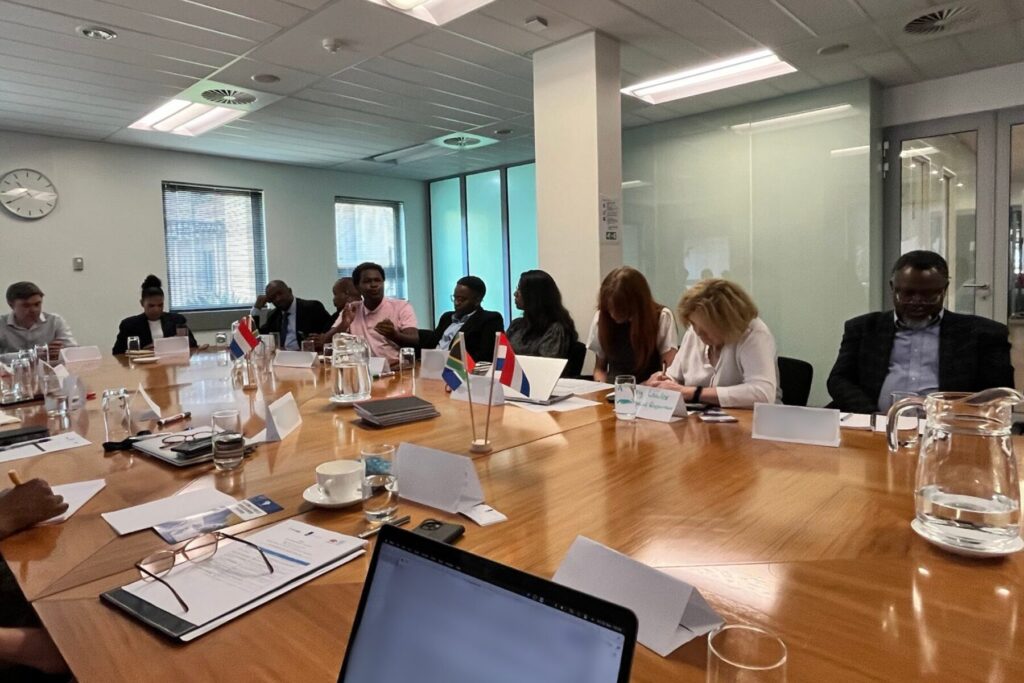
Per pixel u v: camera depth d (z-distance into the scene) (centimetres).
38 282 516
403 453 121
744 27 340
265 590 84
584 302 365
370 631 59
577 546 81
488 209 739
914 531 98
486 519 107
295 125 518
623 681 44
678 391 183
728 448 150
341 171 721
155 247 581
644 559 91
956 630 71
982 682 61
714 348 216
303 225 690
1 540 105
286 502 119
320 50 357
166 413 208
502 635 51
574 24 332
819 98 452
